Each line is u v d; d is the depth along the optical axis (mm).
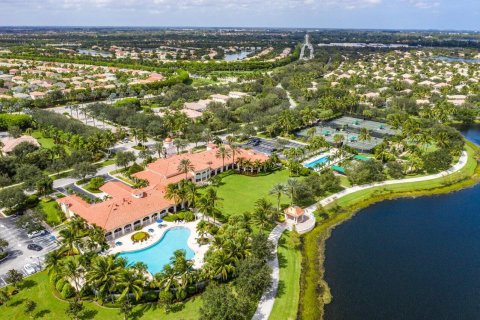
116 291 82938
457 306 86312
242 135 198750
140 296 80125
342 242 111250
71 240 93062
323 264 100688
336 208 129375
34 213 107438
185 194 117000
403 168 155250
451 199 140125
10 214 118625
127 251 99375
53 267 82125
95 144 167625
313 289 90750
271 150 184875
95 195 131750
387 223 122438
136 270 86062
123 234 108000
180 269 83062
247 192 138250
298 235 112250
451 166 167375
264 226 109000
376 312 84062
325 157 174750
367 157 175125
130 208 112438
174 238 107188
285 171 159000
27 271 91250
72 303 76500
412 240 113062
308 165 165000
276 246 104500
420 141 178750
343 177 152875
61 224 112750
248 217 105812
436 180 153250
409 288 91938
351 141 196750
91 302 82375
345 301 87250
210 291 77312
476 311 84812
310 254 104625
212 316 71312
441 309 85250
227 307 72062
